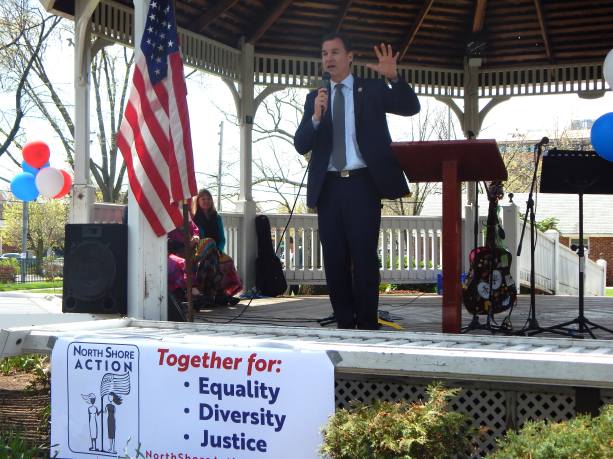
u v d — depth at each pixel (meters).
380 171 3.80
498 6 7.87
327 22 7.90
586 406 2.83
